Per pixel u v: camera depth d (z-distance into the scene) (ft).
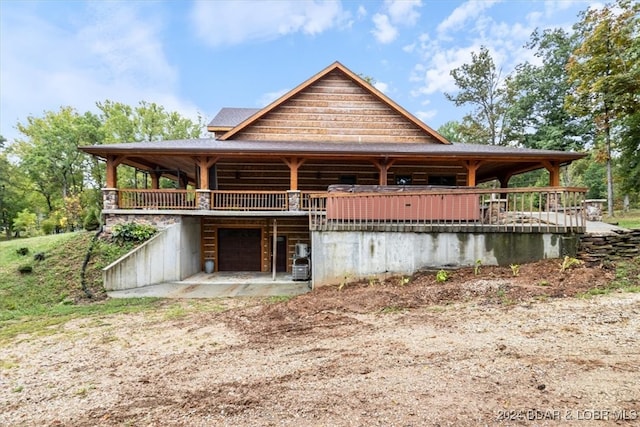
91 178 95.61
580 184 94.12
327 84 44.60
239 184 43.68
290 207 36.99
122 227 34.94
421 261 25.95
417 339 14.69
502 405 9.24
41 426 9.87
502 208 29.35
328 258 27.02
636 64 42.34
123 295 28.76
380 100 44.57
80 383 12.67
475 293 20.36
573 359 11.59
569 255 24.29
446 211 28.91
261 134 43.88
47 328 20.48
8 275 30.55
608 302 16.84
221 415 9.75
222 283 34.19
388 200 29.84
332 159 40.19
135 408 10.52
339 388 10.85
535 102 79.36
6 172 86.02
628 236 23.54
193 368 13.38
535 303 17.84
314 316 19.63
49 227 72.49
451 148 38.83
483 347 13.20
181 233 36.70
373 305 20.57
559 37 75.05
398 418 8.97
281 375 12.16
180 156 37.11
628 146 46.34
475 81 89.25
